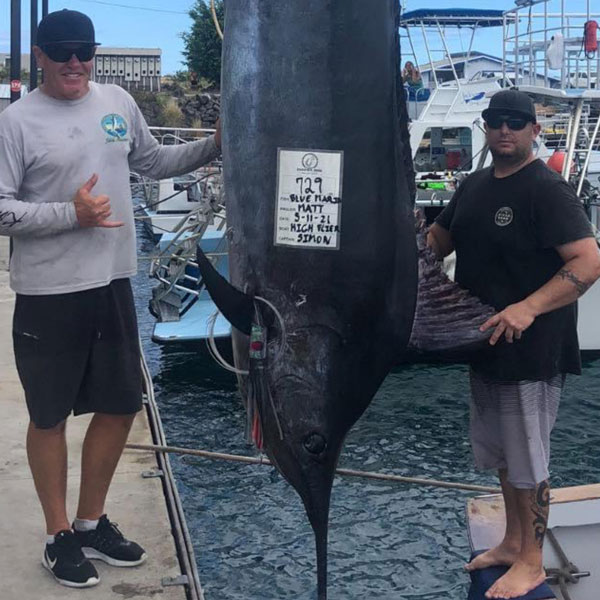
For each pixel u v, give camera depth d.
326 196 2.08
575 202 2.68
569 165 8.66
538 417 2.83
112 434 3.15
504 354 2.77
